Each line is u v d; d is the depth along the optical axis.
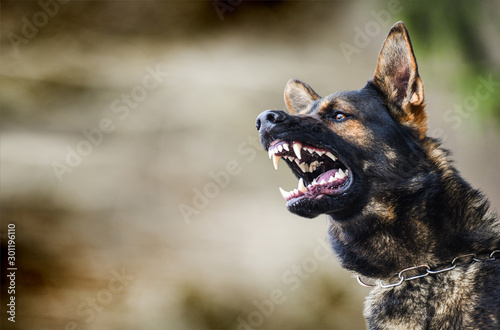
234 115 16.12
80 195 13.73
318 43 19.38
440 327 4.64
